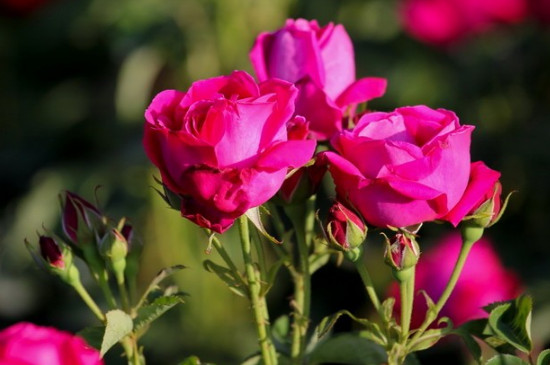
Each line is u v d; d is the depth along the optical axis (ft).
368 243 20.88
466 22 21.34
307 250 8.61
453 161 7.37
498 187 7.96
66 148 24.50
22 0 23.93
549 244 20.20
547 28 21.17
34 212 22.17
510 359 8.04
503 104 21.61
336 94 8.78
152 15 20.94
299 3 21.40
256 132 7.17
